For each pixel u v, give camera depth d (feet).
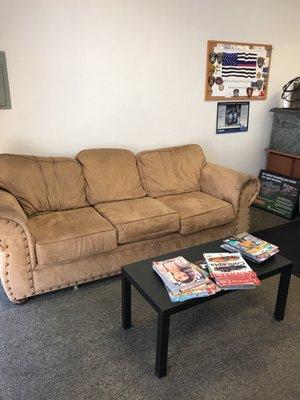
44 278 7.29
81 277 7.68
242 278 5.90
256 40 12.00
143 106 10.57
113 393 5.27
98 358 5.91
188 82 11.09
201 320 6.89
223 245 7.03
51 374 5.58
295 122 12.37
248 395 5.26
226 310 7.21
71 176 8.97
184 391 5.32
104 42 9.43
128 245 8.05
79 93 9.52
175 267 6.10
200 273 5.95
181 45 10.59
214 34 11.05
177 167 10.43
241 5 11.25
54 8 8.59
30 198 8.28
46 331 6.52
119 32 9.55
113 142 10.44
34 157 8.78
